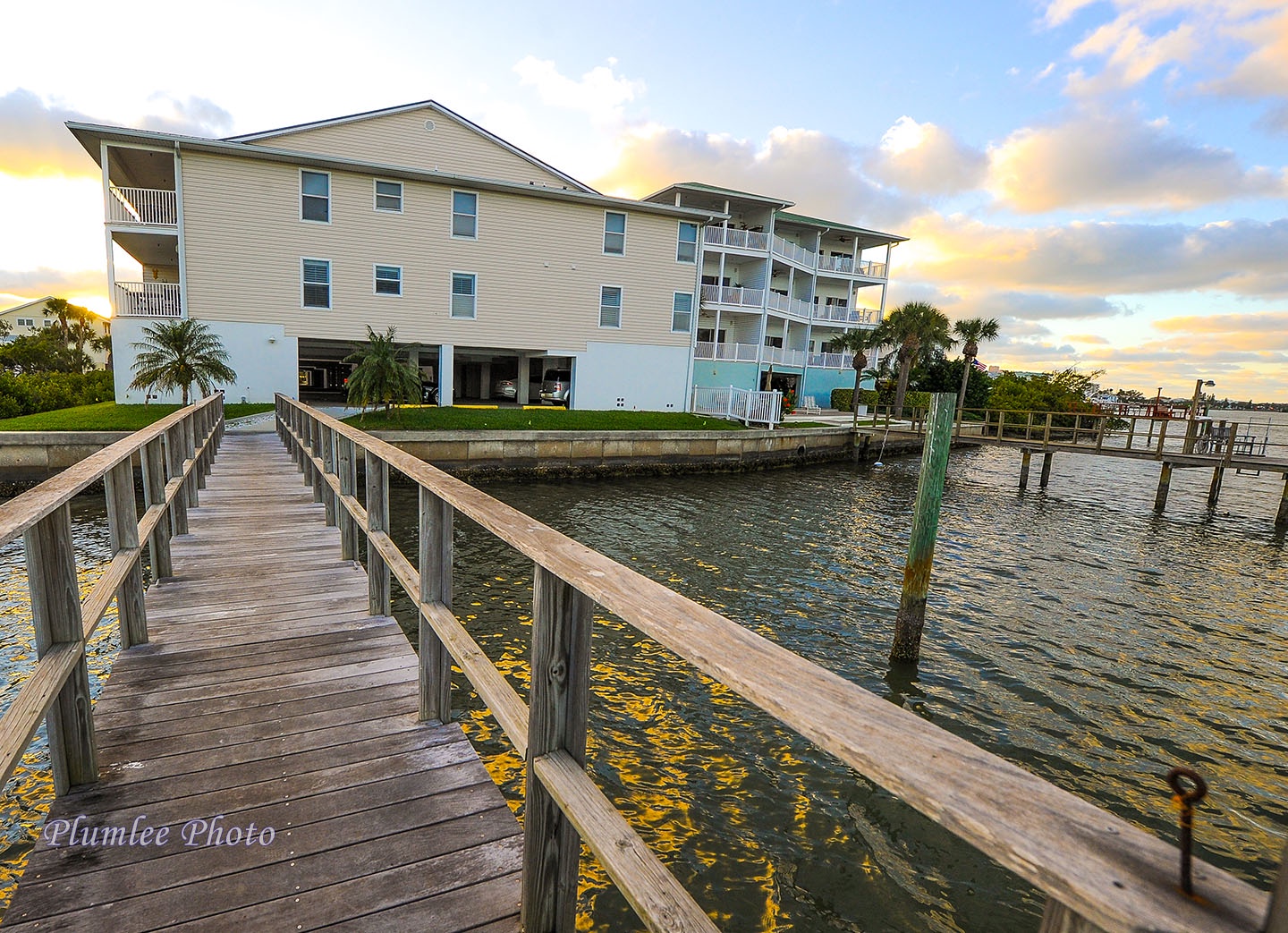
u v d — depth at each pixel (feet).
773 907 11.61
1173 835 14.58
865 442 86.74
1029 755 17.25
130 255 69.87
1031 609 28.66
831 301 125.80
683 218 79.66
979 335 112.37
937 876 12.51
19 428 44.24
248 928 5.92
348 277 64.23
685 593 28.14
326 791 7.86
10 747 5.23
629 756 15.60
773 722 17.29
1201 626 27.55
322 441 20.74
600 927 10.44
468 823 7.45
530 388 98.99
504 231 70.38
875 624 25.70
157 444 14.79
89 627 7.73
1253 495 75.87
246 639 11.98
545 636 5.19
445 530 9.16
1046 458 70.23
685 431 65.57
